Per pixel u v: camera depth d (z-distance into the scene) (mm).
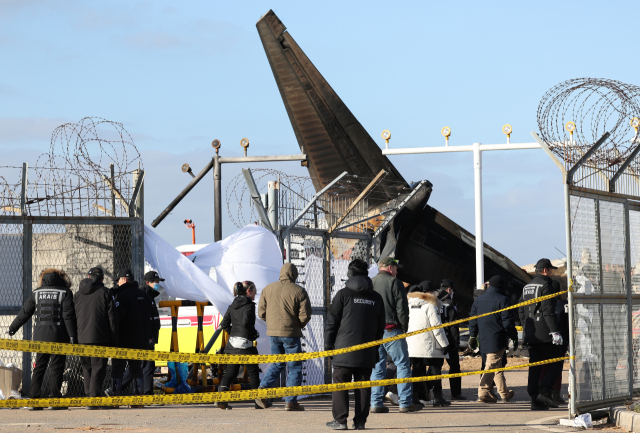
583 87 14930
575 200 14375
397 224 32094
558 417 15250
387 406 18031
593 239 14820
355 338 13336
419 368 17922
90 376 16922
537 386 16797
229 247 20609
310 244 21047
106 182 18750
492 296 18516
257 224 21203
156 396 10773
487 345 18391
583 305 14391
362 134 35344
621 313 15523
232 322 16875
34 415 15242
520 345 35219
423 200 32438
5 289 17719
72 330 16391
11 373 17094
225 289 19734
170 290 19406
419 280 36438
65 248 18938
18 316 16500
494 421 14688
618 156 15594
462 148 32906
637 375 15953
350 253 23094
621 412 13656
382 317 13758
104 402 10164
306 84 37406
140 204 18953
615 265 15430
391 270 16516
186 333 25750
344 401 13188
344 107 35969
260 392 12055
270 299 16703
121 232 19328
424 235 34812
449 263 36500
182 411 16172
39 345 9359
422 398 18156
